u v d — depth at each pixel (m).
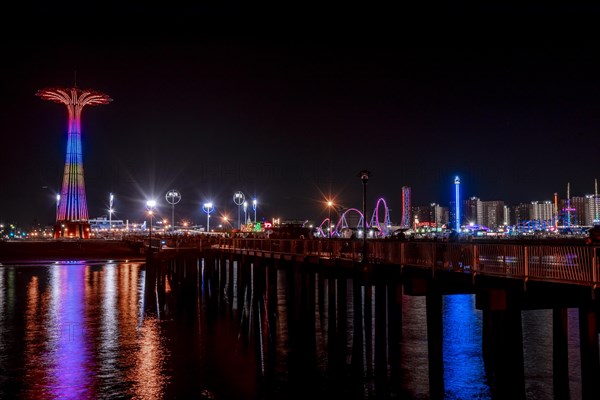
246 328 39.66
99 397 25.53
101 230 174.00
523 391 18.23
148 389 26.62
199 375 28.83
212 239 58.41
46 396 25.62
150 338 37.12
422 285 21.84
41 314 46.19
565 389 20.06
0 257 106.44
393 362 25.97
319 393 25.67
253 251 40.38
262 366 30.30
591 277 16.34
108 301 53.47
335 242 29.81
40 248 114.06
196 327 40.81
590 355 17.06
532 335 34.03
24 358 31.98
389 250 25.03
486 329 24.84
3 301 53.44
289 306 33.19
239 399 25.22
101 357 32.28
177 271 56.38
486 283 19.06
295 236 58.47
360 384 26.20
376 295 25.61
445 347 32.12
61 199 138.62
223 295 48.78
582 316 17.17
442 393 21.11
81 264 98.62
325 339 34.97
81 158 139.00
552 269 17.58
